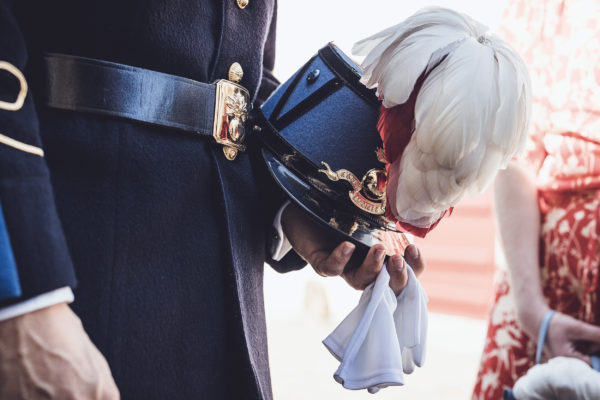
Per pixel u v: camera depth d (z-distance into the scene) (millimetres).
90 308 741
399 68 814
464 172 801
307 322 7203
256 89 959
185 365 799
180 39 815
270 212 988
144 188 779
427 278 8453
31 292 608
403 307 973
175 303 794
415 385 4430
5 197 617
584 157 1382
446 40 818
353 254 992
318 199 937
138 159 777
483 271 8070
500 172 1500
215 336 829
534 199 1481
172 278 796
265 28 958
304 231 1003
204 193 838
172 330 792
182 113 817
